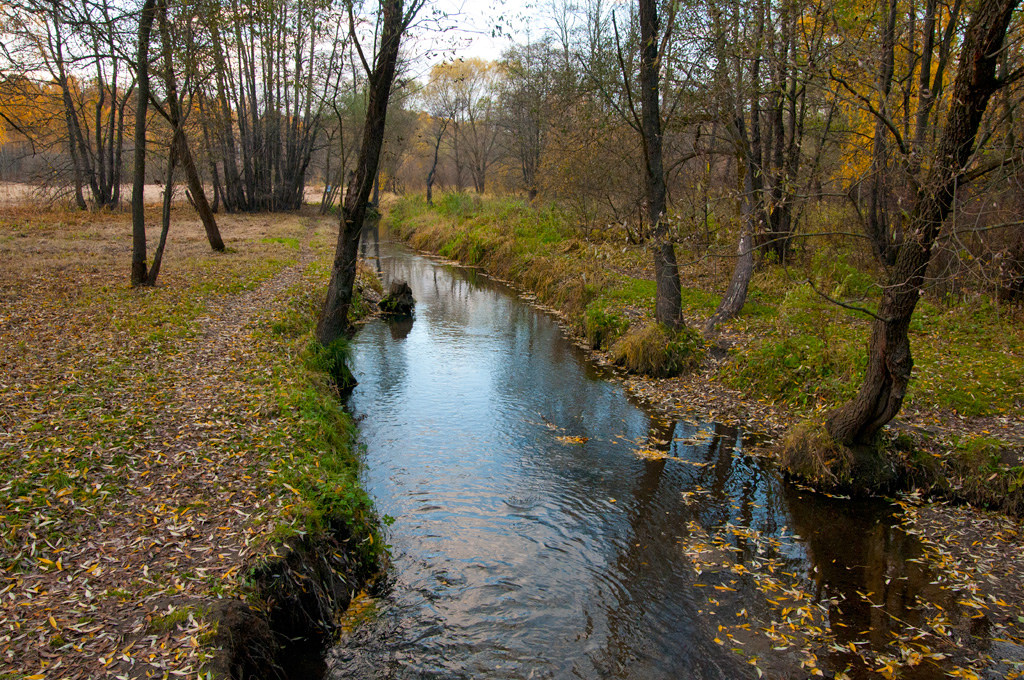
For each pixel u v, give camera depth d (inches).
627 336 496.7
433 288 843.4
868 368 281.7
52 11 386.0
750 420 375.2
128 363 347.3
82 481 215.9
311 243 1026.1
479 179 1985.7
